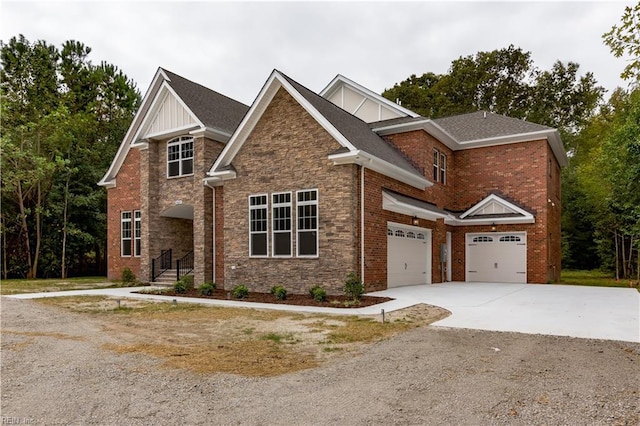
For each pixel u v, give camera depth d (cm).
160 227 2127
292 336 838
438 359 664
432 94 4131
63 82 3462
